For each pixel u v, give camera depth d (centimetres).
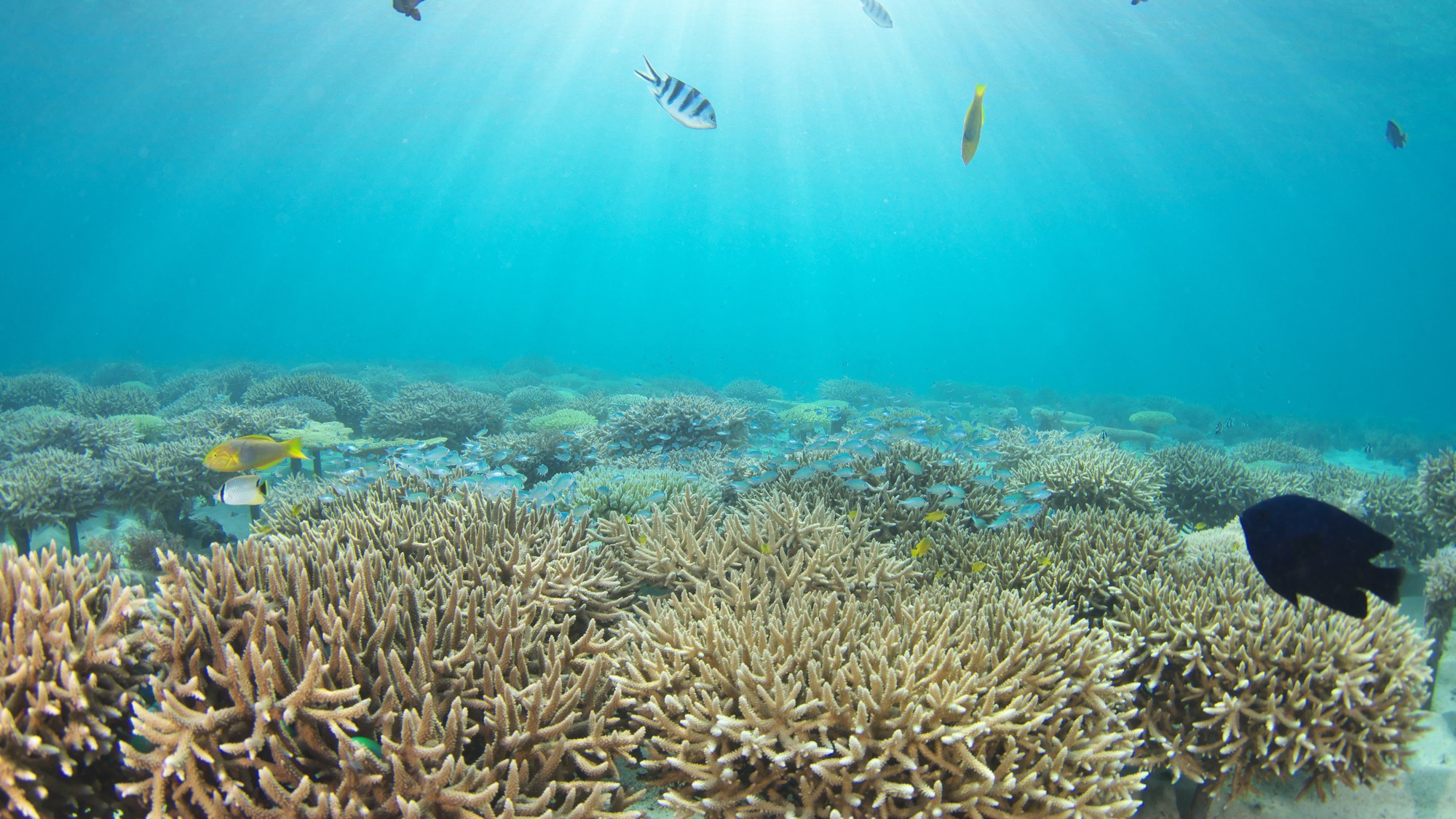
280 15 3944
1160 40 3253
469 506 479
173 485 821
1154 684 387
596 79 6159
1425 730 384
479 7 4291
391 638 281
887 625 335
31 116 5478
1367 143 4622
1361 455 2088
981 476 680
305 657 258
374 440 1153
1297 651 367
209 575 285
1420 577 751
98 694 236
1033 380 6281
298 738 244
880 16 724
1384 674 379
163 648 246
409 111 6788
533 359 3775
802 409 1741
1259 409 3800
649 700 305
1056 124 5572
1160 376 7644
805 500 602
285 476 1102
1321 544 184
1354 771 379
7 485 711
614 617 400
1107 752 296
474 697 279
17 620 226
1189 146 5509
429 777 227
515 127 7881
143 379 2453
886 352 9869
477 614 329
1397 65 2961
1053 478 756
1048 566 496
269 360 3938
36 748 204
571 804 260
